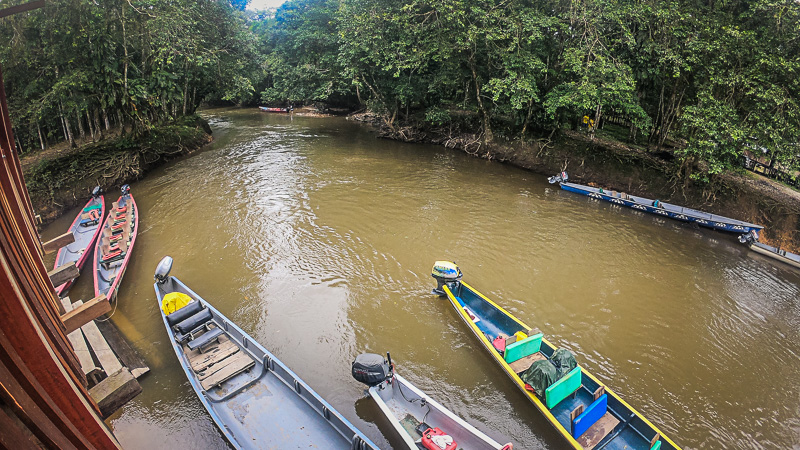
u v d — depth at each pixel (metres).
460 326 13.70
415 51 30.39
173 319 12.12
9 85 23.95
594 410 9.52
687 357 12.70
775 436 10.23
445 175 28.73
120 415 10.41
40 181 22.39
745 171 21.78
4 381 3.61
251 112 56.31
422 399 10.01
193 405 10.67
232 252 17.98
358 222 20.97
